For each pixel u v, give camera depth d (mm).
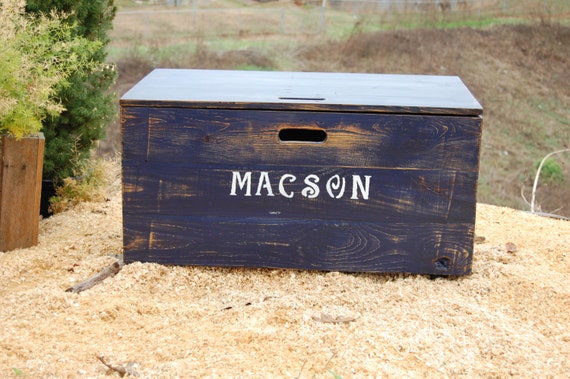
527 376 3086
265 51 24062
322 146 3789
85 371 2939
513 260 4340
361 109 3732
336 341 3258
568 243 4730
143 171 3848
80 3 5508
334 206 3854
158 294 3775
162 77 4465
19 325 3312
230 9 28484
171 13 27672
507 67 24781
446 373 3082
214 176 3844
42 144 4355
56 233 4738
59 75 4699
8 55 4191
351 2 29312
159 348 3166
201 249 3932
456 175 3793
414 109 3723
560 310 3693
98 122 5867
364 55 24484
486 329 3436
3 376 2869
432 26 27219
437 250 3883
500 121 21594
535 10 28469
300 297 3707
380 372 3020
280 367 3045
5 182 4293
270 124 3775
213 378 2924
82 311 3477
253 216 3883
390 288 3848
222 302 3693
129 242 3938
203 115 3775
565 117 22266
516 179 18156
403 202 3828
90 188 5555
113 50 22594
